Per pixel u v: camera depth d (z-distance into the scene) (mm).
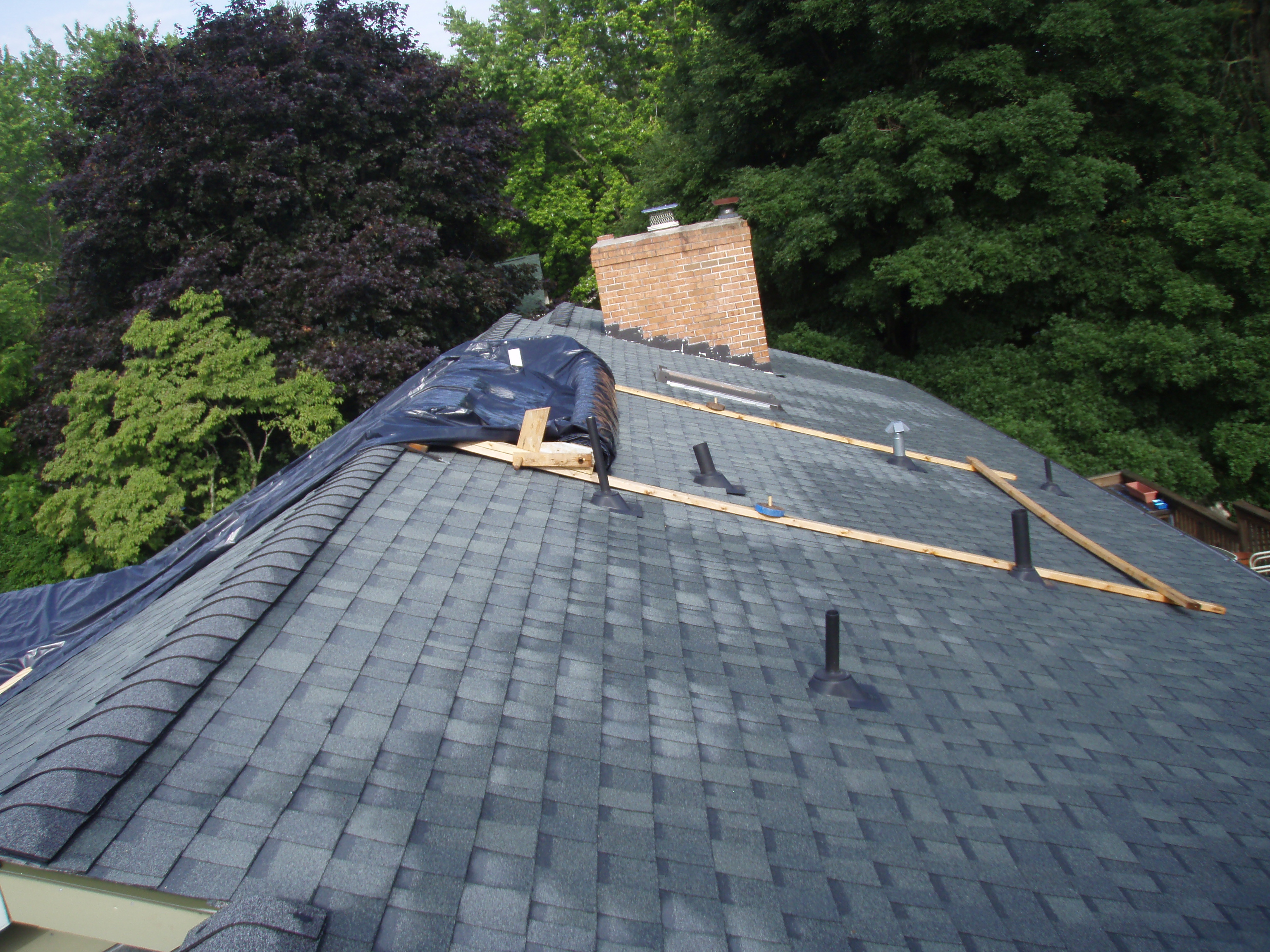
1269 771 4359
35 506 22578
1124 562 7223
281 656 3350
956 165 19250
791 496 7488
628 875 2762
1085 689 4957
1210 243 19766
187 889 2299
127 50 18750
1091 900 3191
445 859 2602
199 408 16844
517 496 5703
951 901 3039
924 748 4020
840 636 4980
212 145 17672
